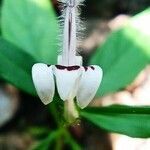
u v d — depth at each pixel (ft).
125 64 0.46
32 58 0.43
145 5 0.68
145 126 0.39
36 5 0.49
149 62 0.46
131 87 0.59
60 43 0.36
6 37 0.47
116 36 0.47
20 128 0.58
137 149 0.54
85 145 0.56
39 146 0.46
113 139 0.55
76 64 0.34
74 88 0.33
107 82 0.45
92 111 0.40
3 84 0.59
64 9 0.35
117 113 0.40
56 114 0.44
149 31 0.46
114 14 0.67
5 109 0.58
